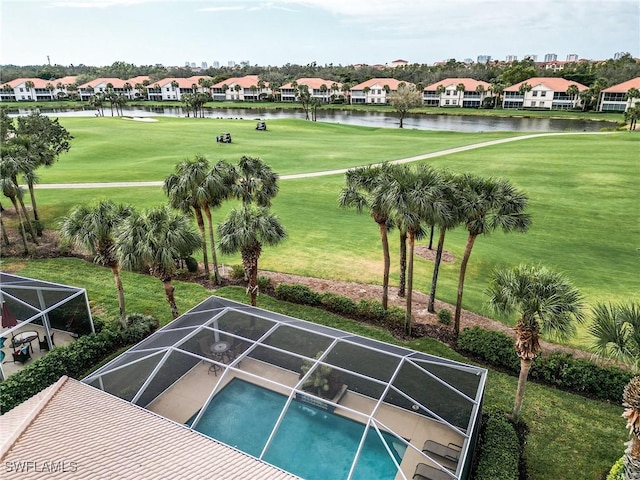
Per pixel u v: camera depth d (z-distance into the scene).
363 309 21.23
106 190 40.78
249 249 19.67
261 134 83.00
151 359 14.05
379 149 66.69
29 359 17.92
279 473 10.41
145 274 25.80
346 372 13.43
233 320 16.47
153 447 10.72
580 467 13.20
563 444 14.02
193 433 11.57
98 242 18.55
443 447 11.36
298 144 71.38
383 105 159.75
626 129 91.31
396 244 30.36
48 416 11.52
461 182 18.38
